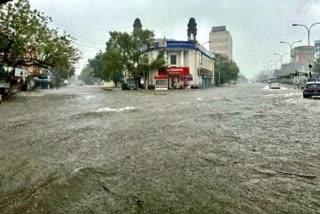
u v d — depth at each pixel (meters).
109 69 68.25
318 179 6.25
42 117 16.02
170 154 8.20
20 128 12.45
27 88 65.19
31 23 38.53
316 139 10.11
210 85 95.12
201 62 79.75
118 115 16.64
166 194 5.48
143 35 66.75
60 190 5.55
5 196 5.39
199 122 13.97
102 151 8.54
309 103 24.91
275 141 9.81
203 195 5.44
